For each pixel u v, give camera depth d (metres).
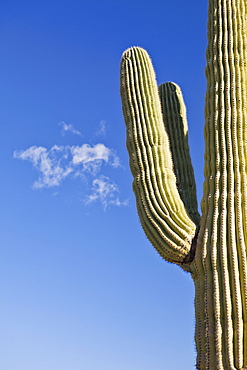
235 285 6.67
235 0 7.91
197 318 6.80
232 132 7.31
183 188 8.30
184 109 8.95
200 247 6.99
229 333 6.52
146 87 8.28
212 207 7.11
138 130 8.02
